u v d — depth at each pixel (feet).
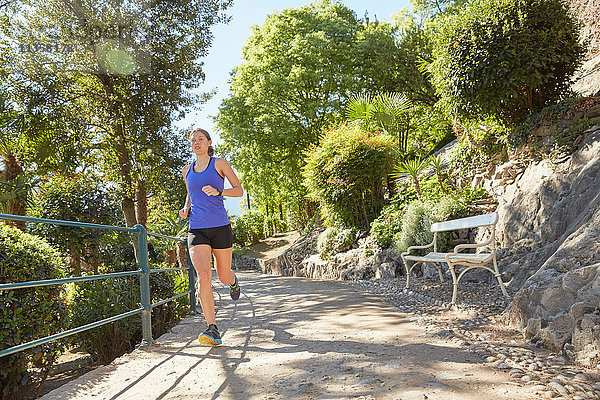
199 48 50.52
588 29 36.47
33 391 16.08
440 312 15.21
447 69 26.94
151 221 60.70
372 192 39.73
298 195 92.27
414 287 21.35
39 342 8.63
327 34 80.38
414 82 77.30
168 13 48.29
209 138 12.79
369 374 8.50
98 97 47.91
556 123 24.14
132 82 45.85
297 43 75.31
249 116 79.05
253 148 79.77
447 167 37.19
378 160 38.22
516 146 27.02
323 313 16.61
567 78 26.58
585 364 8.41
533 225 21.74
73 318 17.74
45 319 14.23
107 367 10.77
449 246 26.91
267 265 68.95
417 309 16.12
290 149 78.23
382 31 80.28
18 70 44.09
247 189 94.99
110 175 51.62
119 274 11.74
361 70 77.41
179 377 9.50
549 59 23.95
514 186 26.07
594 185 18.52
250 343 12.30
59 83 45.01
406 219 29.32
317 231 56.08
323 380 8.36
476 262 15.97
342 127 41.63
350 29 81.51
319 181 41.60
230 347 12.01
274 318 16.44
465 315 14.26
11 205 35.29
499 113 27.53
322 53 75.97
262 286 32.86
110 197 41.29
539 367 8.54
